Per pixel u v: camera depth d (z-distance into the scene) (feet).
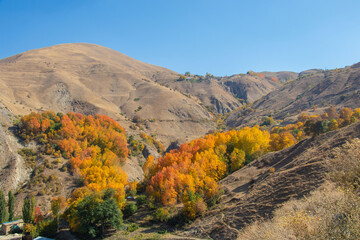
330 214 52.16
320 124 193.57
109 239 164.04
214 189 179.52
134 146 457.27
